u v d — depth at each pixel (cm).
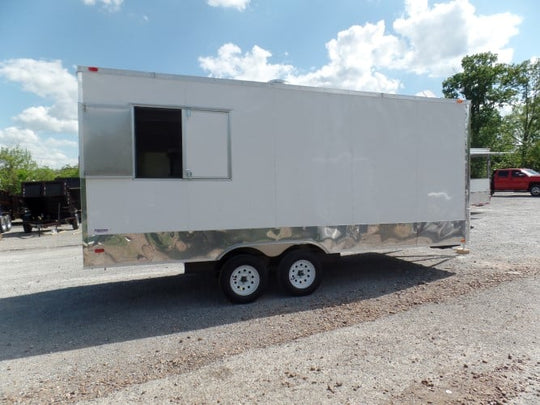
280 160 521
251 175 507
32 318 480
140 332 421
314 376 304
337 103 549
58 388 301
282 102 520
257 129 509
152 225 466
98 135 439
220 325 434
